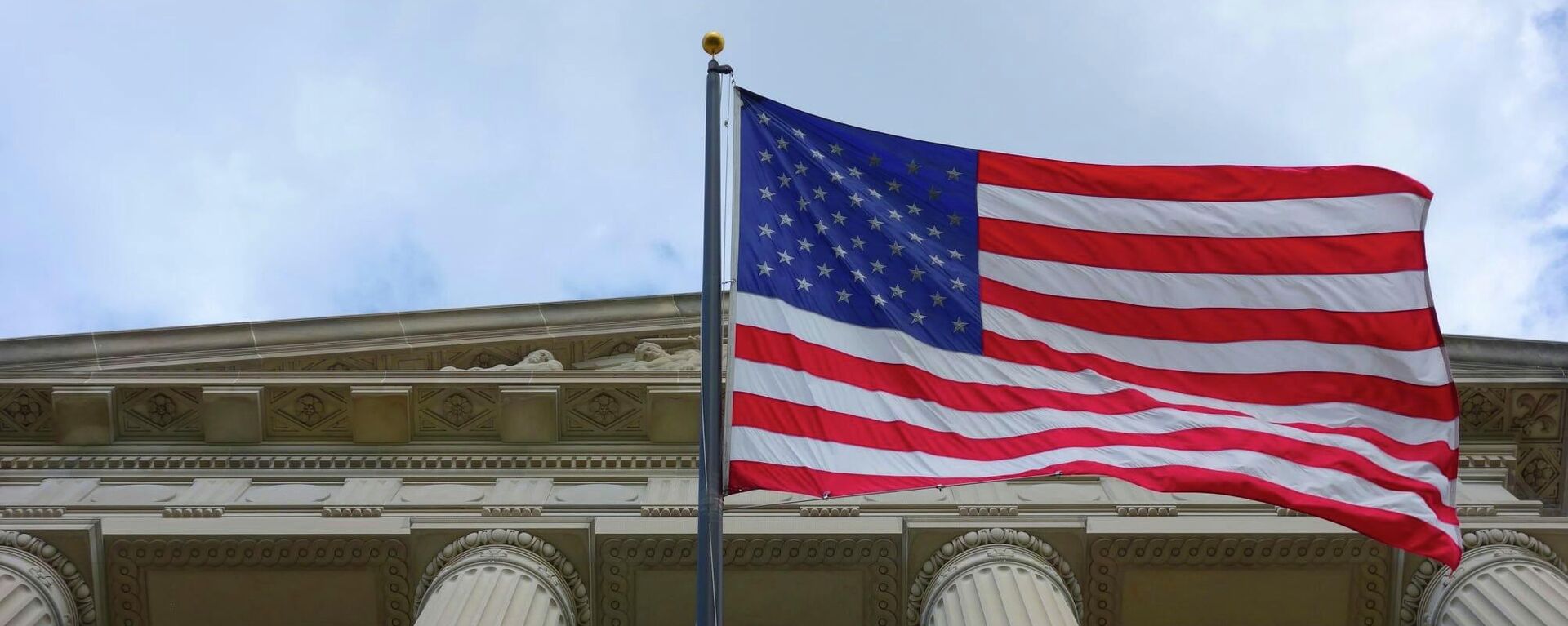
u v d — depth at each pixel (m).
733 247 14.78
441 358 25.66
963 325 15.07
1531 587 18.17
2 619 17.62
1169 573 19.30
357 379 22.73
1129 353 15.34
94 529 19.17
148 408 22.80
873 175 15.91
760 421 13.58
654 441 22.44
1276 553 19.17
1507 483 22.61
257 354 24.73
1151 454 14.33
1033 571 18.52
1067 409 14.67
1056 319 15.40
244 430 22.48
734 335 14.10
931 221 15.77
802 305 14.59
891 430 13.98
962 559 18.78
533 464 22.14
